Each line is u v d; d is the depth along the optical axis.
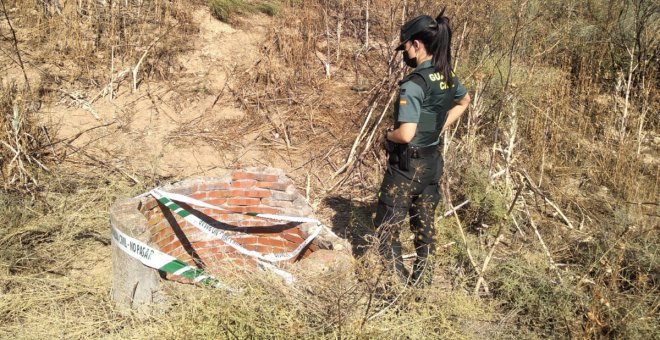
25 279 4.23
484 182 5.43
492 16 7.04
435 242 4.29
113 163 5.63
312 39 7.45
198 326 3.43
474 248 4.88
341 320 3.34
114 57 6.76
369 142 5.95
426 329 3.68
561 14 8.10
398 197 4.09
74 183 5.32
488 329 4.05
